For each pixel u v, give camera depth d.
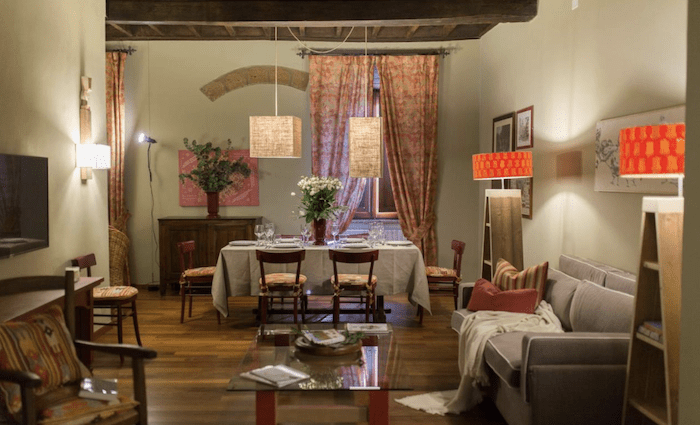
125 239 7.23
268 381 3.07
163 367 4.84
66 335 3.02
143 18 6.21
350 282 5.80
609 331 3.50
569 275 4.80
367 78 8.10
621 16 4.43
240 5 6.23
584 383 3.13
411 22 6.32
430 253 8.23
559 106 5.58
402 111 8.16
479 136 8.21
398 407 4.02
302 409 3.32
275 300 7.33
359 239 6.69
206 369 4.79
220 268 6.00
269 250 5.66
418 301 6.06
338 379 3.14
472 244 8.28
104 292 5.23
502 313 4.33
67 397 2.80
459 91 8.21
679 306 2.73
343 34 8.09
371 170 6.80
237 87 8.17
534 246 6.27
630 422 3.04
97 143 5.78
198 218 7.77
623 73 4.41
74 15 5.27
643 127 2.89
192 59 8.12
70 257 5.18
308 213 6.24
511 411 3.48
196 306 7.11
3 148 4.12
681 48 3.70
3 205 4.05
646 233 2.94
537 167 6.15
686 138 1.79
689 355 1.78
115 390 2.96
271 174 8.25
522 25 6.55
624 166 3.04
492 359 3.67
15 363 2.68
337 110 8.16
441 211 8.28
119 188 8.04
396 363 3.42
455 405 3.96
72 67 5.23
